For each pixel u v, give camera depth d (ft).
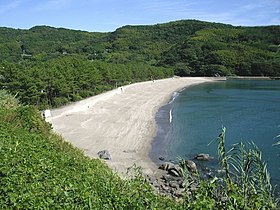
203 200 24.89
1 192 33.53
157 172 100.83
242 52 603.26
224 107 245.86
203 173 96.89
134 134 152.05
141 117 196.95
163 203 34.71
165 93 344.08
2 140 53.21
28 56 518.37
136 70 450.71
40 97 231.30
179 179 93.97
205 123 183.62
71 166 48.16
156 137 149.07
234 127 172.76
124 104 249.14
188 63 598.75
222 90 379.35
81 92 285.43
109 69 369.09
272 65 550.36
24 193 33.01
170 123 181.68
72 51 635.66
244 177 24.94
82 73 290.15
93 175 45.52
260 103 265.54
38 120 76.23
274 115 208.95
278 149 123.85
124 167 101.55
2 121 71.77
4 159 41.50
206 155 116.78
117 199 34.32
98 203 33.50
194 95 328.90
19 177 36.52
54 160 47.85
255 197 23.61
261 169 24.84
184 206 28.25
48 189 35.09
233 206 23.31
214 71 561.84
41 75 229.86
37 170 40.16
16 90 215.31
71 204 32.58
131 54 650.84
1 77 219.61
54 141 68.44
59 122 170.91
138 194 35.37
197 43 654.12
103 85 345.72
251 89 385.91
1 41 609.01
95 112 206.39
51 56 508.53
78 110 209.97
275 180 88.02
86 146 125.90
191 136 151.84
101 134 148.15
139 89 361.92
